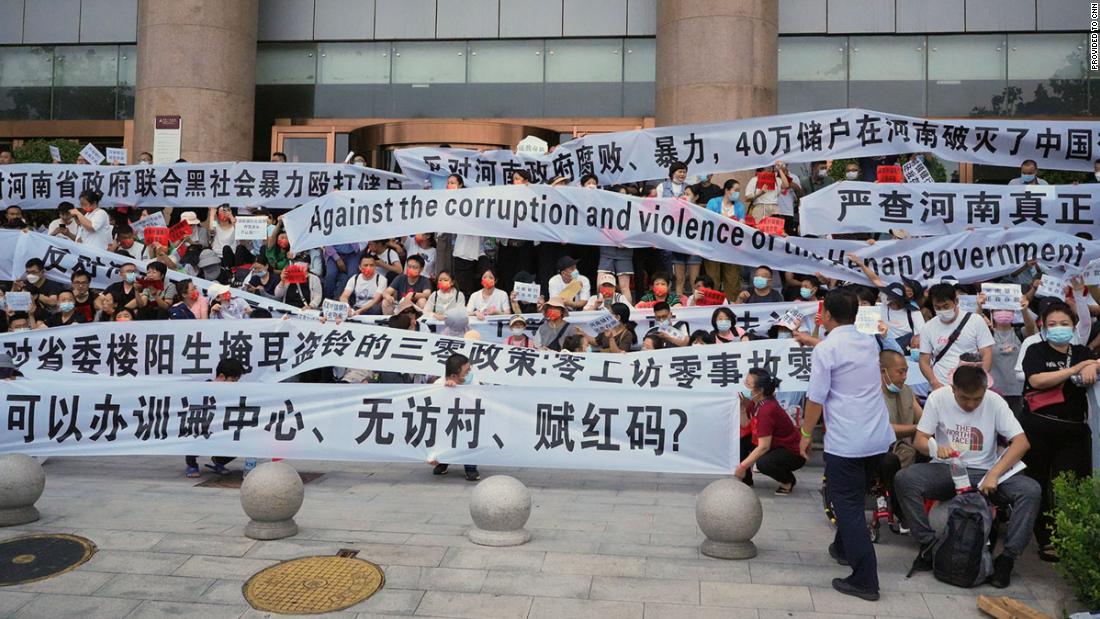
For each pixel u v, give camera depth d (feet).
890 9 57.36
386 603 18.67
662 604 18.74
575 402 27.84
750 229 36.68
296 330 32.37
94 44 63.36
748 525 21.49
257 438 28.99
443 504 26.22
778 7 56.90
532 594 19.20
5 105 63.93
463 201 37.83
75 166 44.11
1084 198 36.42
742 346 29.99
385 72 61.82
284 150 62.13
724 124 40.52
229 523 23.89
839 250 36.40
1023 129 38.58
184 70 56.24
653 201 37.24
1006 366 27.71
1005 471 20.07
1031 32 56.18
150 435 29.40
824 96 57.98
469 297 39.09
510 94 60.75
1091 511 18.11
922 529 20.75
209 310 36.37
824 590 19.61
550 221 37.63
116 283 37.81
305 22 62.18
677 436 27.45
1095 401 20.53
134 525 23.59
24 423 29.68
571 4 60.08
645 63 59.72
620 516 25.14
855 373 19.57
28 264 38.06
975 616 18.31
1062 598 18.86
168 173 43.62
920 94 57.26
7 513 23.38
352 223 38.17
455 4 61.05
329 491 27.78
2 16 64.18
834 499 19.57
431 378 34.45
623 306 33.96
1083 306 29.48
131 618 17.83
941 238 35.94
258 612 18.21
